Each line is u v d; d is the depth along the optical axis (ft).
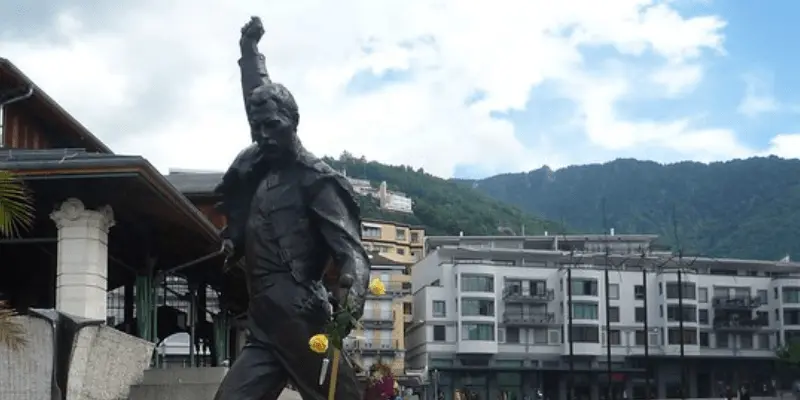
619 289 376.07
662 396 377.91
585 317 368.68
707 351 383.65
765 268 403.13
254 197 26.03
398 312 351.46
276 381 25.43
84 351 52.65
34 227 67.92
